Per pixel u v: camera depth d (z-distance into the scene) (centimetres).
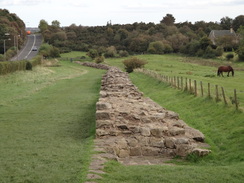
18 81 4619
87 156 1132
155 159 1286
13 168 1014
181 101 2569
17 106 2625
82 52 14438
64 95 3259
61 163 1052
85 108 2428
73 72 7188
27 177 927
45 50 12444
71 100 2872
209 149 1378
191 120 1981
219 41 12012
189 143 1351
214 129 1686
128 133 1469
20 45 14875
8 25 15775
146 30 16475
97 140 1395
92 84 4400
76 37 16688
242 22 16112
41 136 1566
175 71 6512
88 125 1820
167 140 1356
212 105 2136
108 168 1010
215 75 5259
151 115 1656
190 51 11875
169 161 1248
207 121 1869
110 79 3656
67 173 952
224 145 1423
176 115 1711
